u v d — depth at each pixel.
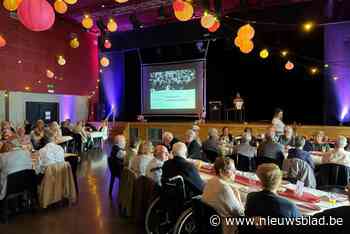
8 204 4.61
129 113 13.59
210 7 9.87
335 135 8.22
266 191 2.17
